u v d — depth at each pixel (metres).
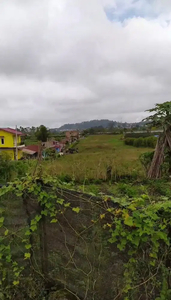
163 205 1.67
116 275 1.85
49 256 2.12
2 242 2.14
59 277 2.11
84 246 1.95
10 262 2.16
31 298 2.10
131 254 1.76
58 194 2.02
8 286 2.15
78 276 2.01
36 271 2.17
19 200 2.11
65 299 2.02
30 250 2.16
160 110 5.86
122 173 6.61
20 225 2.13
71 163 6.75
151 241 1.69
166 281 1.69
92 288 1.96
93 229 1.90
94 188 4.46
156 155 6.09
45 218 2.10
